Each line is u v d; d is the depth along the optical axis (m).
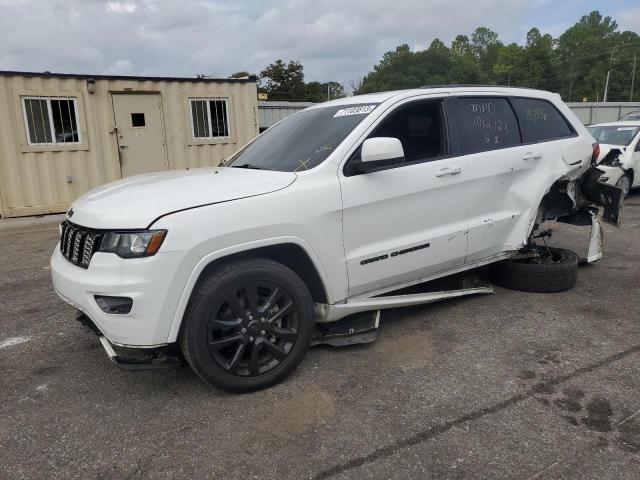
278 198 3.18
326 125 3.91
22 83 9.88
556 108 5.00
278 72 56.69
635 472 2.44
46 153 10.30
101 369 3.62
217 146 12.09
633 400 3.04
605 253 6.36
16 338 4.18
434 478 2.44
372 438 2.75
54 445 2.76
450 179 3.99
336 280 3.49
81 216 3.13
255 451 2.67
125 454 2.67
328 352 3.76
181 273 2.85
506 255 4.65
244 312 3.11
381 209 3.63
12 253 7.20
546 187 4.64
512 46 112.69
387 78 81.19
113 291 2.79
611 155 5.49
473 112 4.31
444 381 3.32
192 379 3.44
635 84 104.69
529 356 3.63
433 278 4.17
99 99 10.67
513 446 2.65
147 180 3.64
